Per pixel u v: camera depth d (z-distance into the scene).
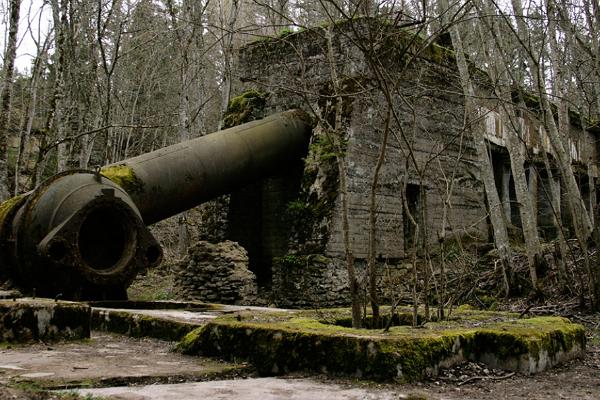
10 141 18.92
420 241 12.70
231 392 3.33
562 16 11.51
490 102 14.68
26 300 5.48
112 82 22.16
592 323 8.00
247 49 14.46
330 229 11.52
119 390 3.30
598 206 9.23
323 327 4.43
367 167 12.09
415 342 3.83
